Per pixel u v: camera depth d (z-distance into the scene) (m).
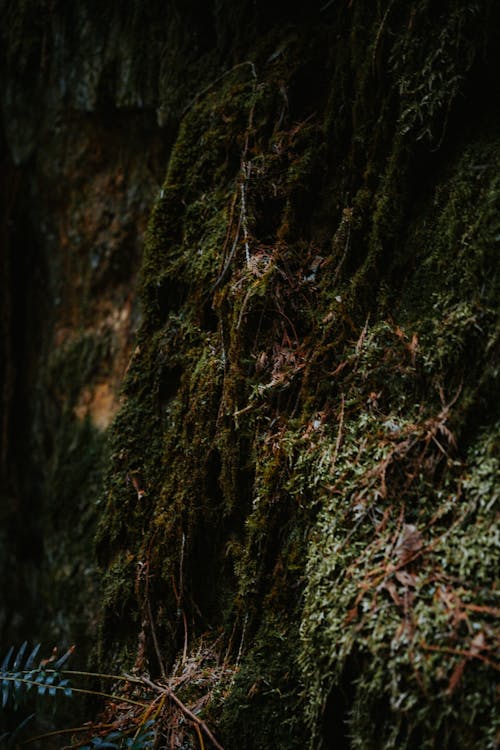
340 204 1.84
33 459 3.23
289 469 1.66
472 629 1.24
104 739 1.68
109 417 2.76
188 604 1.88
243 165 1.95
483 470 1.36
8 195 3.18
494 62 1.58
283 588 1.64
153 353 2.09
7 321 3.23
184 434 1.94
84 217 2.88
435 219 1.63
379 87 1.73
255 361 1.80
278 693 1.55
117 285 2.84
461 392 1.45
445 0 1.60
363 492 1.48
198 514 1.87
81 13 2.68
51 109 2.93
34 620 3.18
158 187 2.63
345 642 1.35
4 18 2.95
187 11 2.32
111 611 2.03
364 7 1.79
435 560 1.34
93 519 2.71
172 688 1.75
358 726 1.34
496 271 1.46
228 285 1.88
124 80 2.55
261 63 2.06
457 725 1.21
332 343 1.70
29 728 2.74
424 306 1.58
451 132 1.65
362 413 1.58
